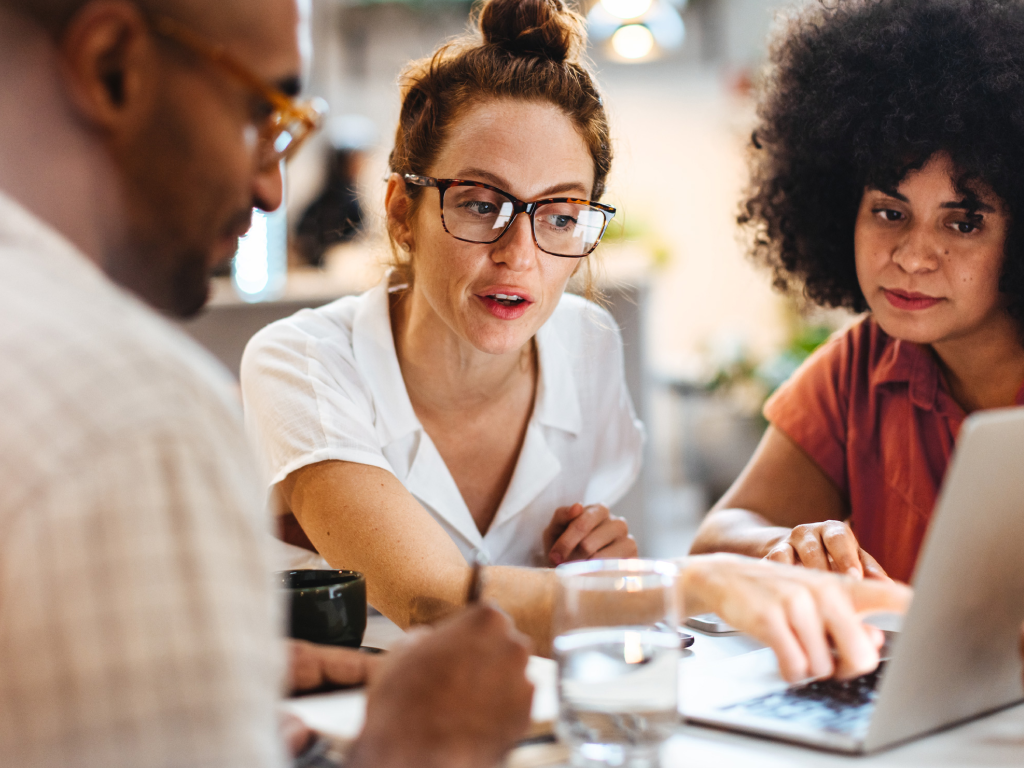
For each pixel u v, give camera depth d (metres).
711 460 5.74
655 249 6.55
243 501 0.48
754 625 0.79
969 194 1.18
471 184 1.18
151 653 0.42
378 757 0.57
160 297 0.60
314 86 6.80
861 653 0.78
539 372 1.44
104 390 0.44
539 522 1.45
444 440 1.41
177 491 0.44
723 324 7.07
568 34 1.25
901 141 1.20
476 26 1.32
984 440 0.63
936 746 0.70
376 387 1.33
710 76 7.00
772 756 0.68
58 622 0.41
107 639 0.42
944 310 1.23
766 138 1.55
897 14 1.28
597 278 1.56
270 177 0.70
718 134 6.96
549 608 0.97
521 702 0.61
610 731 0.64
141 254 0.57
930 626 0.67
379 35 6.89
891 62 1.26
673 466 6.53
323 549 1.17
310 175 6.11
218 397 0.49
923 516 1.36
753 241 1.65
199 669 0.43
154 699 0.42
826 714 0.74
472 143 1.19
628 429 1.58
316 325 1.38
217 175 0.58
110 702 0.42
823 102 1.36
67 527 0.42
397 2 6.74
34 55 0.51
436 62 1.26
